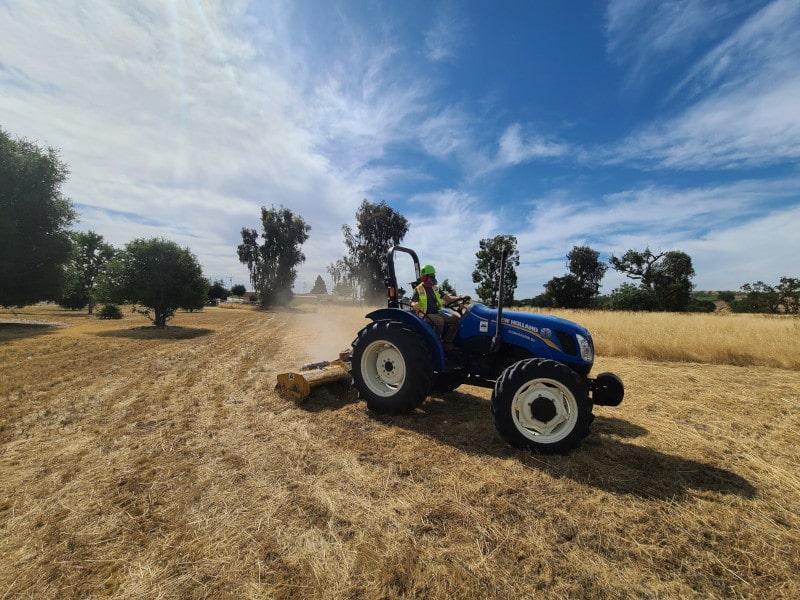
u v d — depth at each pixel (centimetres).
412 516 214
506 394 304
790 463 281
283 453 300
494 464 279
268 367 660
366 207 4344
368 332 402
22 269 1527
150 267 1475
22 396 473
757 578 170
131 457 296
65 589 166
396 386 395
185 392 491
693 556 184
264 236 4659
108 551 189
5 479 262
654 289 3266
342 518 213
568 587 165
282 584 166
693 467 275
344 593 161
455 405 428
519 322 366
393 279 432
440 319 404
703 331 823
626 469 271
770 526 206
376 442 321
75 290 2719
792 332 772
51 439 333
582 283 3666
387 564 178
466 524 208
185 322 1866
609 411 410
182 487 249
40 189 1559
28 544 195
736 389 504
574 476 261
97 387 518
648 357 763
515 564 178
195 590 164
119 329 1398
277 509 222
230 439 331
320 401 441
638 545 191
